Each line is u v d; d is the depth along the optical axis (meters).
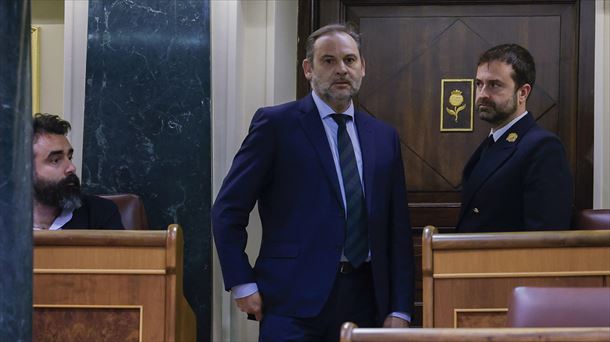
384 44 7.38
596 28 7.14
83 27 6.78
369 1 7.37
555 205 5.03
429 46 7.34
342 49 4.98
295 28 7.37
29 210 3.35
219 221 4.96
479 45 7.30
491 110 5.26
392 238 5.13
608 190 7.09
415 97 7.33
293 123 5.04
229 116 6.69
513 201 5.17
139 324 4.71
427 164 7.31
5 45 3.29
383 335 2.84
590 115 7.15
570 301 3.21
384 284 4.97
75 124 6.77
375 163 5.05
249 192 4.97
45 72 7.50
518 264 4.60
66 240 4.72
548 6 7.25
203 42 6.62
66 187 5.61
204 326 6.54
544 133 5.16
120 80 6.64
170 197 6.58
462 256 4.62
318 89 5.04
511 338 2.80
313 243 4.89
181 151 6.58
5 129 3.29
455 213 7.28
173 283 4.70
